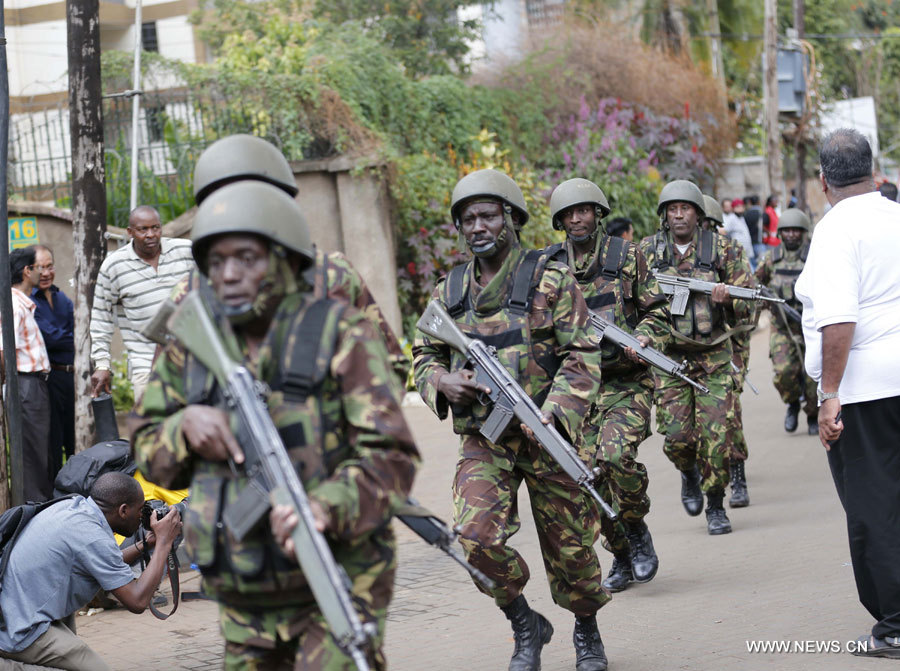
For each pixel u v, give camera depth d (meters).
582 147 17.92
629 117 19.59
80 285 7.33
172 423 2.95
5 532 4.61
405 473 2.89
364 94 14.53
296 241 2.87
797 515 7.56
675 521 7.77
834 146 4.56
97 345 7.10
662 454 10.29
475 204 4.48
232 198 2.81
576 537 4.56
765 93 23.22
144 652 5.56
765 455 9.95
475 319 4.59
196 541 2.91
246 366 2.90
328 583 2.61
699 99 22.11
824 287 4.46
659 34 25.86
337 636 2.60
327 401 2.88
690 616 5.45
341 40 15.54
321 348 2.85
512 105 18.16
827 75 38.91
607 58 20.81
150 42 22.59
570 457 4.34
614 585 6.11
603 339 6.00
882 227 4.48
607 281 6.11
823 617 5.20
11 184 13.21
